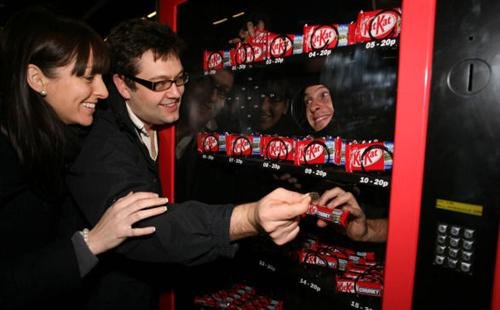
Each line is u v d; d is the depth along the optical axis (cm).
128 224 87
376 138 130
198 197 167
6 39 92
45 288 87
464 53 73
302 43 116
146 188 107
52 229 113
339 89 139
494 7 70
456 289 77
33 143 91
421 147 78
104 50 102
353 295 112
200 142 162
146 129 152
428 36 76
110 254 129
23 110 89
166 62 125
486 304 73
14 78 89
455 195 76
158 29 125
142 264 138
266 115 168
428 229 80
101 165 104
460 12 73
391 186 83
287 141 127
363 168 103
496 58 70
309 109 148
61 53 91
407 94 79
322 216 115
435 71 77
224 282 179
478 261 74
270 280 160
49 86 95
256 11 159
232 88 170
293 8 154
